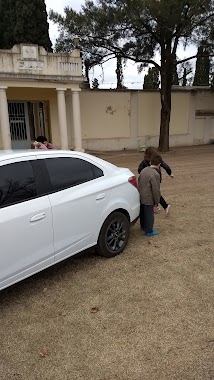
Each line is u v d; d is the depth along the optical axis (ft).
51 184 11.99
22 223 10.62
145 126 67.67
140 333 9.80
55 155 12.59
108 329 10.02
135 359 8.81
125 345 9.33
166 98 60.80
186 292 11.91
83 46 55.52
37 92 53.93
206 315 10.57
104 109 62.95
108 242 14.65
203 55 59.26
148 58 58.54
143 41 55.83
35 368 8.61
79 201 12.67
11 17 64.23
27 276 11.09
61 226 12.00
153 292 11.94
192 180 32.55
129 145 66.69
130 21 50.01
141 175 16.87
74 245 12.73
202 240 16.71
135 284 12.53
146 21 50.03
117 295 11.82
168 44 56.54
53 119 56.18
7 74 43.68
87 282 12.77
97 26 52.37
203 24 52.70
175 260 14.47
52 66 47.09
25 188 11.15
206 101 74.54
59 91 49.19
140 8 46.83
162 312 10.77
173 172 37.91
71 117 58.44
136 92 65.05
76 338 9.68
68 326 10.22
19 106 54.19
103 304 11.30
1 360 8.93
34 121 55.88
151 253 15.24
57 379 8.25
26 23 62.49
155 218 20.35
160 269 13.67
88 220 13.21
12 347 9.40
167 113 61.36
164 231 18.07
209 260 14.43
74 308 11.13
